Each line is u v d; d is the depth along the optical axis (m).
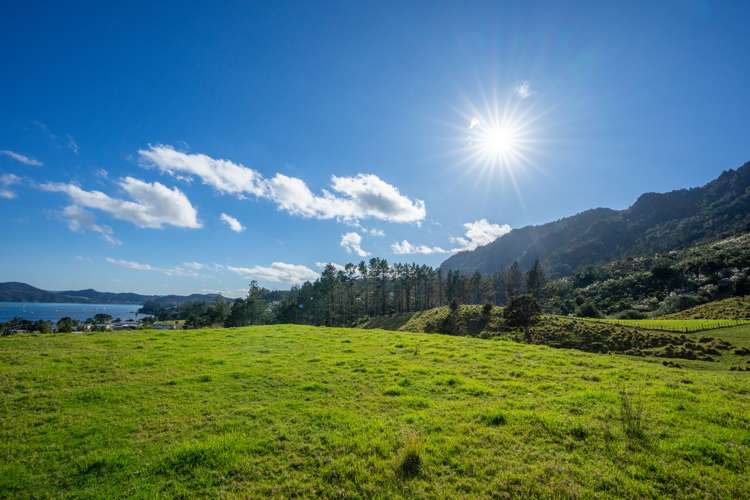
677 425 10.30
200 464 8.64
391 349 24.39
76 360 18.84
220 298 133.00
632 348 52.94
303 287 149.88
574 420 10.62
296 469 8.44
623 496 7.13
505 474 7.89
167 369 17.58
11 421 11.30
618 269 192.62
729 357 42.75
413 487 7.56
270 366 18.56
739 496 7.11
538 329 67.44
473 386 14.88
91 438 10.16
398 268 142.12
